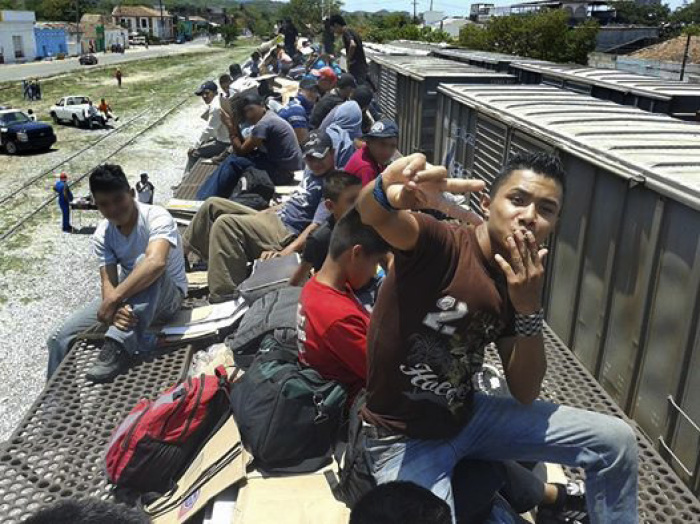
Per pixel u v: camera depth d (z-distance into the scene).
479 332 2.47
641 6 98.06
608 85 10.62
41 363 9.72
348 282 3.50
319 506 3.11
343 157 6.80
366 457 2.73
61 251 14.60
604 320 5.36
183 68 65.06
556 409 2.74
